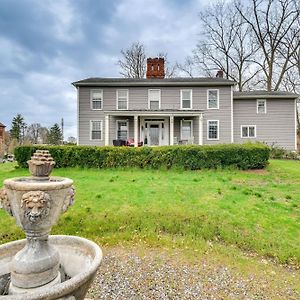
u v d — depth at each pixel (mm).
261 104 21516
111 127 20453
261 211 5848
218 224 5250
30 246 2195
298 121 28906
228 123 20578
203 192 7277
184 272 3832
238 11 29734
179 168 11141
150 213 5727
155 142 20734
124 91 20750
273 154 19312
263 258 4289
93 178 9297
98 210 5848
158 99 20734
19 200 2035
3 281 2340
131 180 8938
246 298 3189
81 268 2395
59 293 1670
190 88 20750
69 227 5234
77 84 20297
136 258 4289
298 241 4621
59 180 2432
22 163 11523
